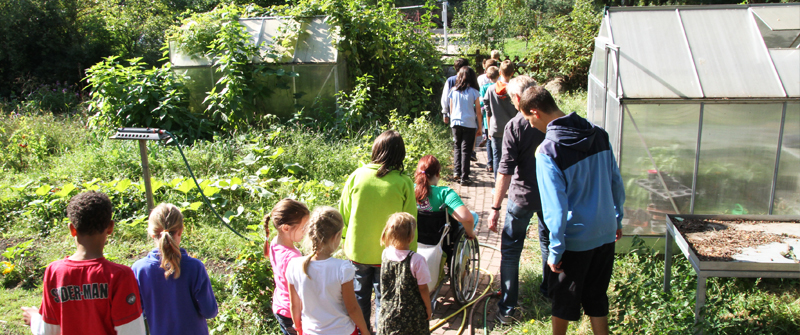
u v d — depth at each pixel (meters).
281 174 7.36
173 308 2.69
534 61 14.32
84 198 2.39
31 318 2.51
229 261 5.12
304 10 10.04
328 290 2.72
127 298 2.40
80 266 2.37
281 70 9.31
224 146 7.86
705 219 3.98
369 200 3.33
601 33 5.70
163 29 16.73
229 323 3.98
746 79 4.58
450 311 4.22
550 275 3.30
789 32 4.99
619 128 4.61
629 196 4.75
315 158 7.74
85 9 15.48
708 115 4.52
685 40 4.98
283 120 9.58
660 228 4.79
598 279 3.24
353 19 9.98
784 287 4.15
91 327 2.38
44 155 8.58
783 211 4.63
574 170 3.02
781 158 4.52
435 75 12.22
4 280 4.71
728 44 4.90
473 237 3.93
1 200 6.33
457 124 7.31
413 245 3.42
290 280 2.83
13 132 9.06
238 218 5.97
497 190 3.91
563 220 2.96
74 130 9.57
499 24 16.42
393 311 3.06
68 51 14.21
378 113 10.54
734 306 3.77
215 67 9.62
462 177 7.53
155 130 3.98
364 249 3.38
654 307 3.50
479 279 4.80
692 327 3.35
